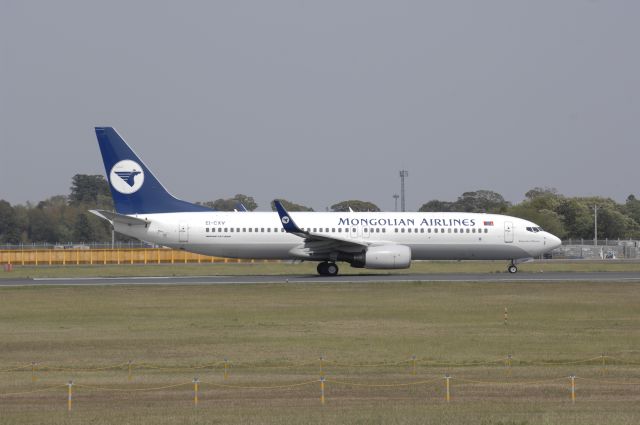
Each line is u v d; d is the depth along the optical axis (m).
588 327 135.12
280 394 82.62
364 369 97.62
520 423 67.69
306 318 145.75
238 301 171.50
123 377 93.19
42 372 97.12
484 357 106.31
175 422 69.19
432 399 79.75
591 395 81.25
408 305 164.12
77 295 183.50
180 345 116.38
